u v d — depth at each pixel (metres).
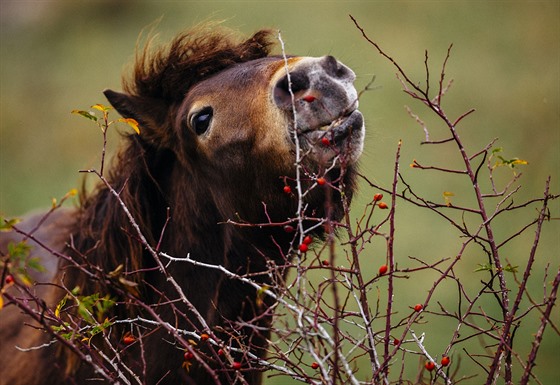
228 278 7.28
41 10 30.39
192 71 7.55
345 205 6.02
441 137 19.47
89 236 7.50
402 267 15.39
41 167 21.64
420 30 24.33
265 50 7.64
